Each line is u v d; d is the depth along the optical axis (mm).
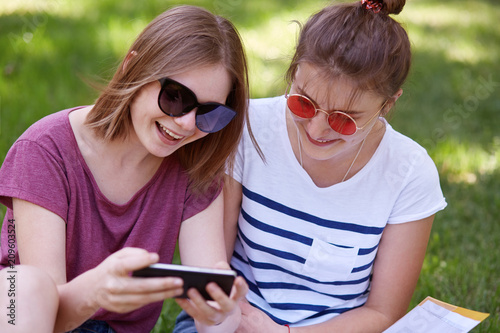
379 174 2080
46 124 1901
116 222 1936
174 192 2021
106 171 1929
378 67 1821
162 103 1755
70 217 1872
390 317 2166
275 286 2170
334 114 1855
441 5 10453
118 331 2012
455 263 3133
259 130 2133
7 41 5281
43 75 4895
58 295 1643
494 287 2975
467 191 4012
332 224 2094
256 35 6789
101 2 7125
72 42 5570
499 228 3562
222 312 1661
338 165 2059
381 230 2105
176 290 1546
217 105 1806
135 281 1518
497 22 9469
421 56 6969
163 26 1788
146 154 1946
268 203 2109
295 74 1960
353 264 2100
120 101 1827
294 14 7578
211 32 1798
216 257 2002
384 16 1925
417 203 2094
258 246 2137
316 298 2162
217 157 1990
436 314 1991
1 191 1817
